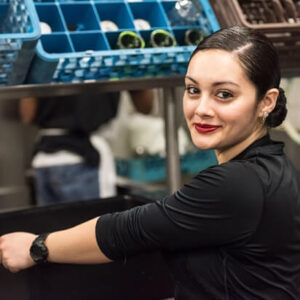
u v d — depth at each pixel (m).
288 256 1.03
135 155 3.46
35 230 1.53
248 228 0.99
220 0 1.49
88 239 1.07
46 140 2.91
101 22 1.51
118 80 1.41
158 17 1.56
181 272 1.09
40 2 1.45
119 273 1.27
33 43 1.19
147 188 3.21
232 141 1.05
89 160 2.94
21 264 1.14
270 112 1.07
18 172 3.54
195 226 1.00
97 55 1.28
